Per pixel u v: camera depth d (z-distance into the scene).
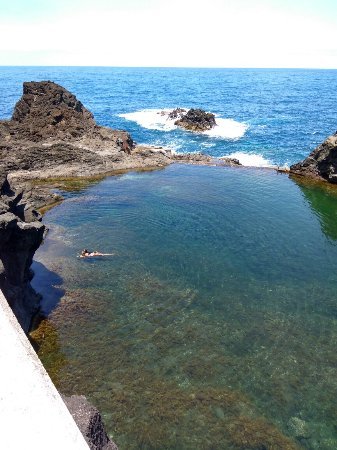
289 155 53.28
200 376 15.35
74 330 17.73
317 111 96.06
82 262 23.81
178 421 13.38
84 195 36.62
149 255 25.00
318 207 34.62
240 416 13.65
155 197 36.12
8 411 3.71
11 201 20.70
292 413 13.87
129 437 12.75
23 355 4.37
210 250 25.94
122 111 98.25
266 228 29.73
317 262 24.95
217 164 47.97
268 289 21.72
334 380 15.43
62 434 3.53
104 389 14.59
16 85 188.88
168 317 18.95
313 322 19.00
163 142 62.75
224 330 18.16
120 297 20.39
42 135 50.19
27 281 19.31
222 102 118.38
